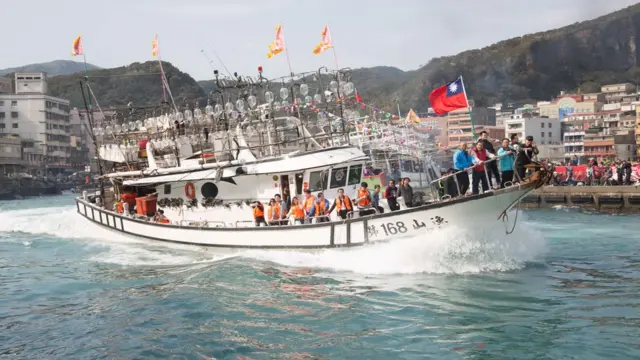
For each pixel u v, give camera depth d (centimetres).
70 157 14662
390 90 14412
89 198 3098
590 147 9406
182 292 1652
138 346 1230
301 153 2084
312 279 1717
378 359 1123
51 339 1298
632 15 17575
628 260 2017
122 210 2673
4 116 13250
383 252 1777
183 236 2292
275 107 2184
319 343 1213
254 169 2127
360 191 1894
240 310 1454
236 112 2198
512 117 11919
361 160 2109
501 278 1686
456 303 1447
